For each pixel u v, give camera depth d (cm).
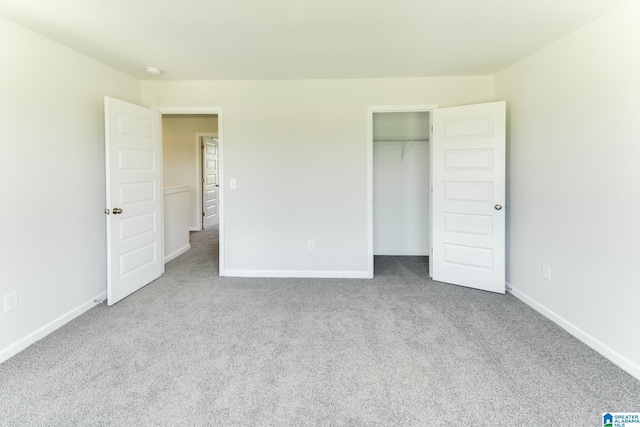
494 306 305
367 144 379
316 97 378
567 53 253
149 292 342
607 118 218
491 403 175
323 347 233
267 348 231
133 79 365
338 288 354
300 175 386
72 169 279
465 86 368
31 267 240
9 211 224
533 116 296
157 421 163
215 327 263
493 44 275
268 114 382
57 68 263
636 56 197
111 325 266
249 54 297
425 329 260
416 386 190
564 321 259
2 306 218
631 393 183
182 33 251
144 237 359
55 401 176
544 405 173
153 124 368
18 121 230
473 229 348
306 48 283
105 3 205
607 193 219
